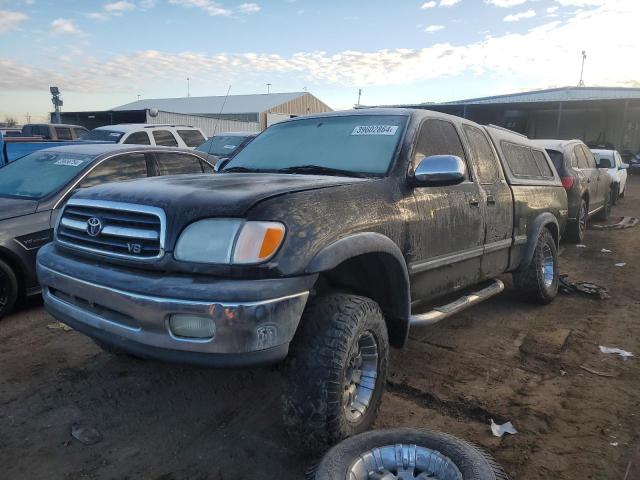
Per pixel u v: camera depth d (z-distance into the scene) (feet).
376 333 10.38
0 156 29.12
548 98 127.13
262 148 14.60
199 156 24.80
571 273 24.80
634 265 26.48
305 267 8.91
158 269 8.97
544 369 13.98
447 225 13.12
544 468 9.78
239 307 8.28
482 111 123.65
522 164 18.65
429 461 8.57
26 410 11.70
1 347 15.12
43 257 10.82
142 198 9.53
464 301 14.47
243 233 8.63
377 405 10.63
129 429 11.03
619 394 12.61
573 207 30.96
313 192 9.84
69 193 18.95
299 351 9.34
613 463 9.93
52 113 101.04
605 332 16.75
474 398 12.29
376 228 10.62
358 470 8.38
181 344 8.54
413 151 12.60
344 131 13.67
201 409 11.87
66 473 9.61
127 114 103.40
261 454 10.23
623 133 110.52
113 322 9.32
